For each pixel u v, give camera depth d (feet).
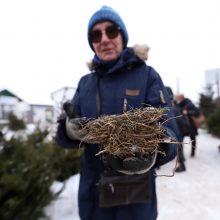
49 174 8.71
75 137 4.20
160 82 4.50
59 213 9.35
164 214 10.60
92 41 4.87
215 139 36.17
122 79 4.47
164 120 3.86
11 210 6.76
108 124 3.19
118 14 4.87
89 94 4.80
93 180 4.70
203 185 14.19
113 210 4.66
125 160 3.16
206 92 57.16
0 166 7.29
